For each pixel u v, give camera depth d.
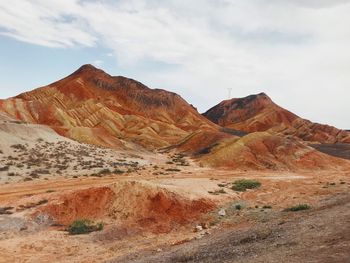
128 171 58.59
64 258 23.11
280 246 17.28
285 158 78.00
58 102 138.12
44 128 76.88
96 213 31.42
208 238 24.42
